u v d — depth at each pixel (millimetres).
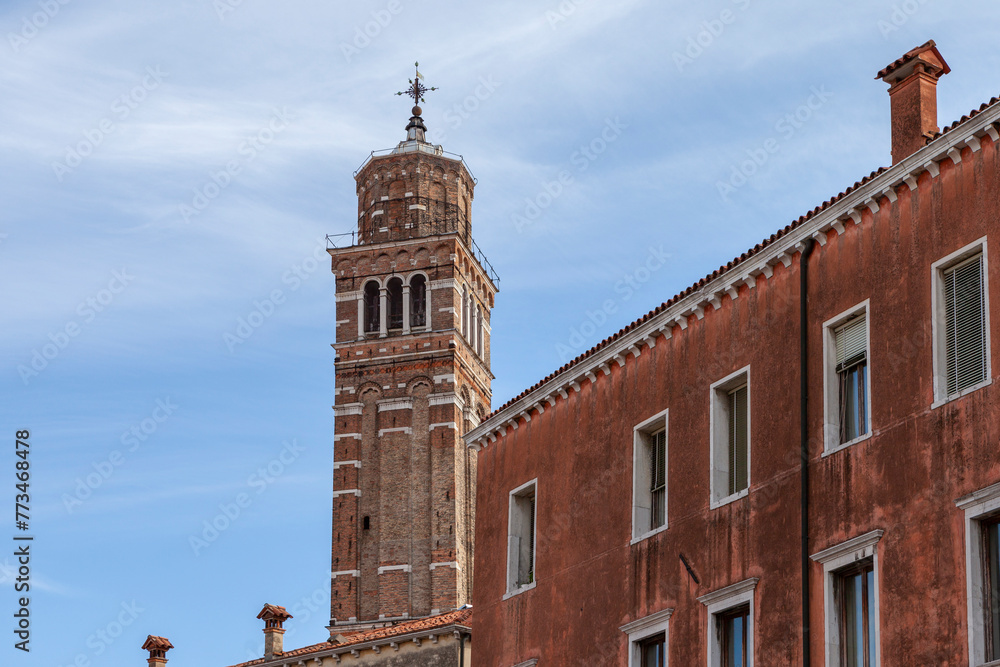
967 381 38469
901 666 37844
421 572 117500
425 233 129875
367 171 133875
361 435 122125
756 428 44062
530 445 53438
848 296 42062
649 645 46344
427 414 121750
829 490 41062
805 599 40719
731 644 43469
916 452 38938
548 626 50156
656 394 48156
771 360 44094
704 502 45156
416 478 120125
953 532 37500
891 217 41281
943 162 40125
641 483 48000
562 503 51094
